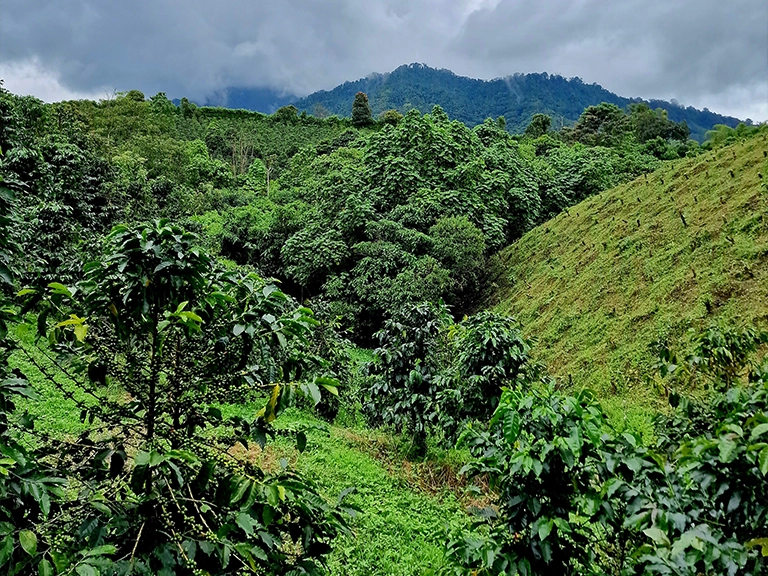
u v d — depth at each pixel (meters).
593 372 10.27
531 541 2.21
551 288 15.09
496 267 19.30
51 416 5.46
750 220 10.54
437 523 5.07
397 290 15.89
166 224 2.02
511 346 5.80
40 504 1.58
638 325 10.59
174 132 43.09
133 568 1.61
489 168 23.20
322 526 2.07
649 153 35.84
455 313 18.05
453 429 6.03
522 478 2.34
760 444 1.53
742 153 13.39
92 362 2.06
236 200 31.11
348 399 9.05
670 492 2.00
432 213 19.25
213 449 2.28
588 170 26.03
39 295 2.00
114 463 1.91
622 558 2.25
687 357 3.66
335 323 9.64
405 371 6.91
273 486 1.77
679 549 1.60
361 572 4.02
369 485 5.74
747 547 1.59
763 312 8.52
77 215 13.23
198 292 2.11
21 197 10.38
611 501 2.16
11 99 15.21
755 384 2.85
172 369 2.12
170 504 1.89
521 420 2.35
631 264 12.72
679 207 13.48
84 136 19.30
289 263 20.34
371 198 20.41
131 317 2.01
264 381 2.14
